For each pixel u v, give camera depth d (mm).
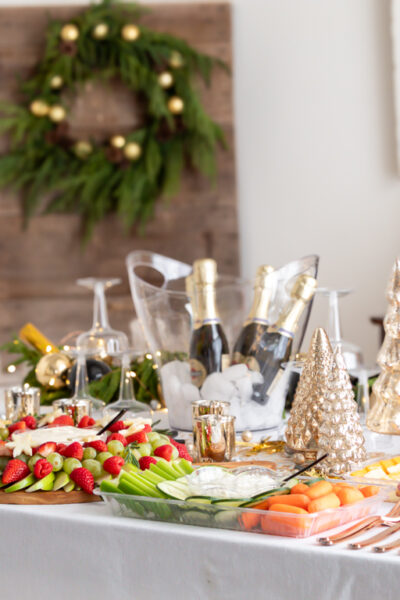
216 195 3320
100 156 3285
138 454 991
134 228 3340
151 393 1610
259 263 3344
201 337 1229
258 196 3344
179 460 958
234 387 1216
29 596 911
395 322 1071
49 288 3367
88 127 3314
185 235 3332
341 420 968
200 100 3299
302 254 3301
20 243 3361
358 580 720
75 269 3361
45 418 1248
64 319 3369
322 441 972
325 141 3270
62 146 3301
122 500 866
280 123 3311
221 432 1041
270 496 815
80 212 3342
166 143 3289
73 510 911
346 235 3262
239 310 1345
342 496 816
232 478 861
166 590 820
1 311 3371
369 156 3230
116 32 3270
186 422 1248
